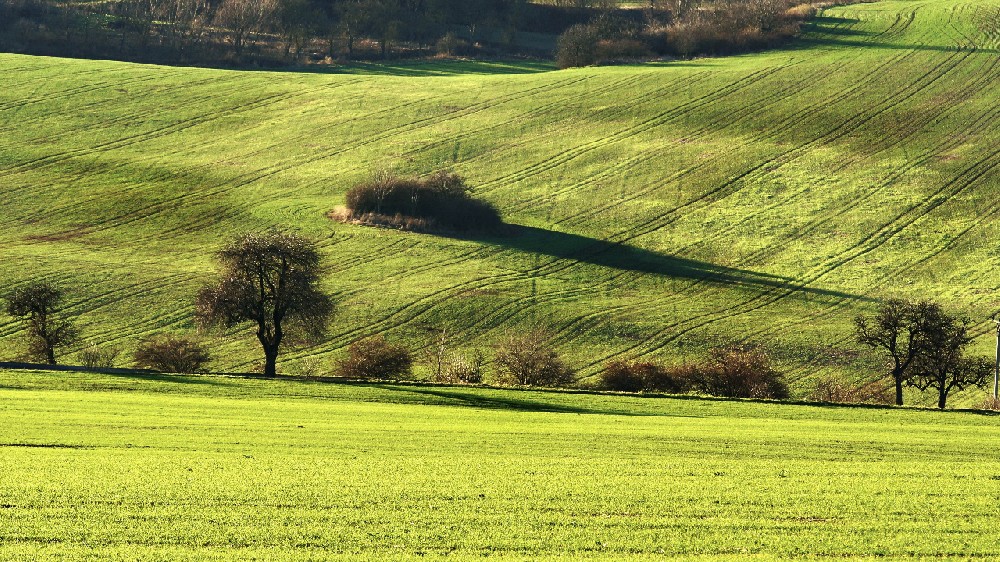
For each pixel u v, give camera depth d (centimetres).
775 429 8850
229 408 9119
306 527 5147
